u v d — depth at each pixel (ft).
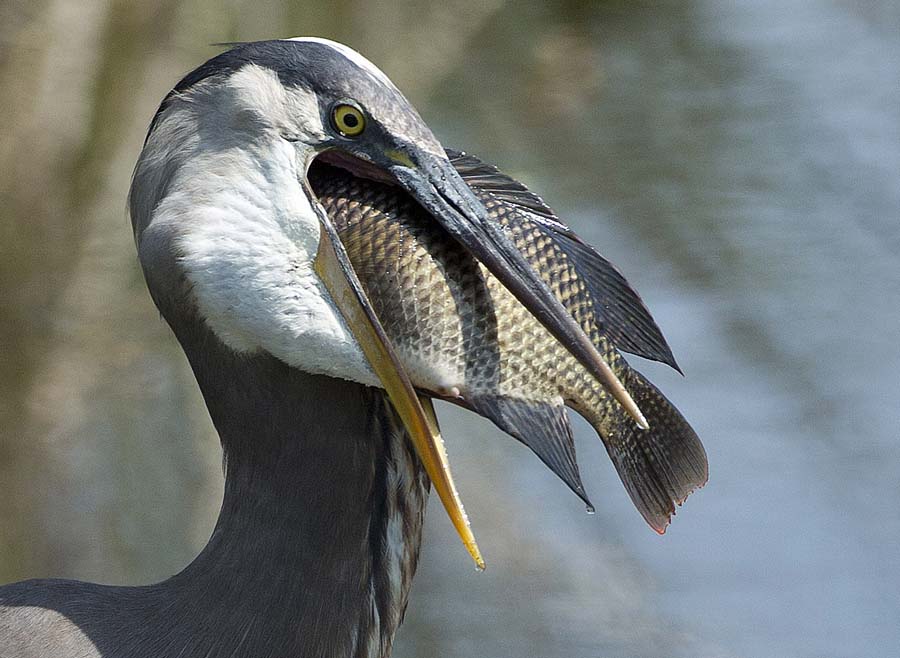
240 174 18.24
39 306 35.09
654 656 35.81
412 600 37.22
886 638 36.40
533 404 17.69
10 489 35.37
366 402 19.44
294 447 19.16
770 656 35.81
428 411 18.25
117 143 34.88
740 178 48.70
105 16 34.30
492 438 41.06
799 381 43.11
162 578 36.19
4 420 35.27
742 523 39.60
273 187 18.17
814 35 54.70
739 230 47.24
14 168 33.88
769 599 37.52
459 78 49.16
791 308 45.11
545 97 50.29
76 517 35.99
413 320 17.80
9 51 33.35
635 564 38.34
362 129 18.22
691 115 50.80
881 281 45.83
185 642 19.08
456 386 17.70
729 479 40.70
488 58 50.01
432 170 18.12
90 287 35.63
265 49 18.63
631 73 52.26
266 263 18.12
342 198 18.31
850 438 41.93
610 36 52.85
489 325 17.69
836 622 36.76
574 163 49.06
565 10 52.65
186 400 38.01
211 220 18.22
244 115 18.28
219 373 18.94
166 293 18.61
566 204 47.75
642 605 37.24
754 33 53.88
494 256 17.67
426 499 20.42
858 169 49.16
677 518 39.88
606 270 18.48
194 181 18.38
